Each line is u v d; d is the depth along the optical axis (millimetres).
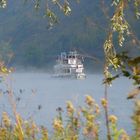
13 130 16641
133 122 9820
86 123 13039
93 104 13016
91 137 13016
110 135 11570
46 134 15508
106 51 15453
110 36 12719
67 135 14461
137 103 9734
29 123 16641
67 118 14422
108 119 11930
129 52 11242
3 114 17406
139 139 10016
